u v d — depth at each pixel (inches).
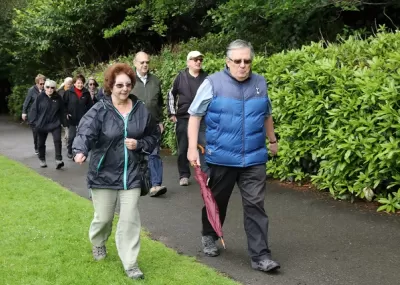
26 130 697.6
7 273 169.9
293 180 291.9
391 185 230.5
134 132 168.4
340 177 251.8
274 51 438.9
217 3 539.2
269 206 251.0
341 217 228.7
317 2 378.3
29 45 837.2
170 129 417.4
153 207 260.8
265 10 403.9
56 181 339.0
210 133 176.6
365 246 193.8
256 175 175.6
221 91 172.2
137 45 741.9
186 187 302.0
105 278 166.1
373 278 166.1
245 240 205.9
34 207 252.1
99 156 168.6
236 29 459.8
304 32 438.3
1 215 239.0
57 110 382.6
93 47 802.2
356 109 243.1
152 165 281.4
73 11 733.3
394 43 263.0
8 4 911.0
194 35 645.3
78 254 186.7
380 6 426.6
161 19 583.5
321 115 263.7
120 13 729.0
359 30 397.7
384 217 225.1
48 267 174.6
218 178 178.1
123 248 168.6
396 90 224.5
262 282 166.1
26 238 204.7
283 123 289.9
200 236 213.3
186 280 164.7
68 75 816.3
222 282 163.0
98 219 174.2
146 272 171.9
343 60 273.3
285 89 283.6
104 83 171.2
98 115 167.9
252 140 174.2
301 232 212.5
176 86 294.5
